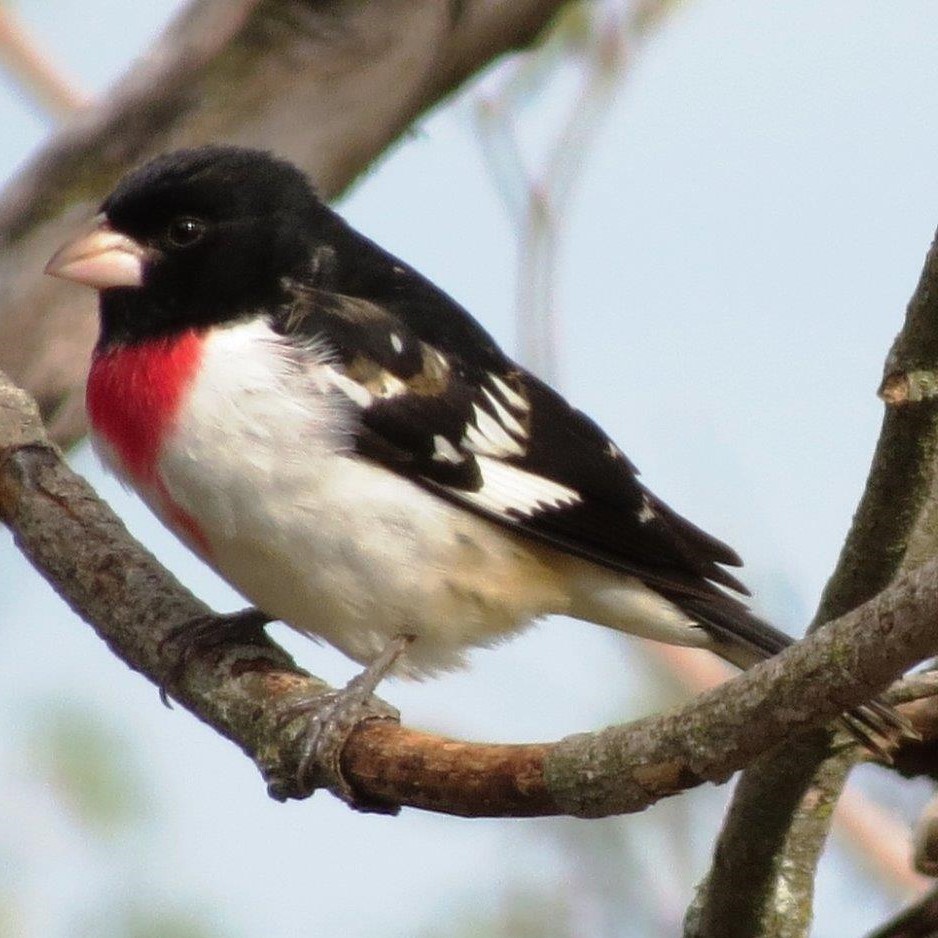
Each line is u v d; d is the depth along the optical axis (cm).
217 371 846
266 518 841
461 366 901
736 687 597
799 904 802
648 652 1017
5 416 899
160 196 878
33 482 885
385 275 931
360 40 1005
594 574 900
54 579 869
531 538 886
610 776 624
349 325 881
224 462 838
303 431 841
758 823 785
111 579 856
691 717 606
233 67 1000
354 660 895
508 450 890
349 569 853
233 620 838
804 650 583
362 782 736
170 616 839
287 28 1002
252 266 886
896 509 732
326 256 912
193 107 996
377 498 853
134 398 855
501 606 891
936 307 693
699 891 841
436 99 1024
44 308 977
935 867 791
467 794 676
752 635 881
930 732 792
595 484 898
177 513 860
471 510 877
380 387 866
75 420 992
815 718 587
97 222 891
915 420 711
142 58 1007
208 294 876
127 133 994
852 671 574
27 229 986
